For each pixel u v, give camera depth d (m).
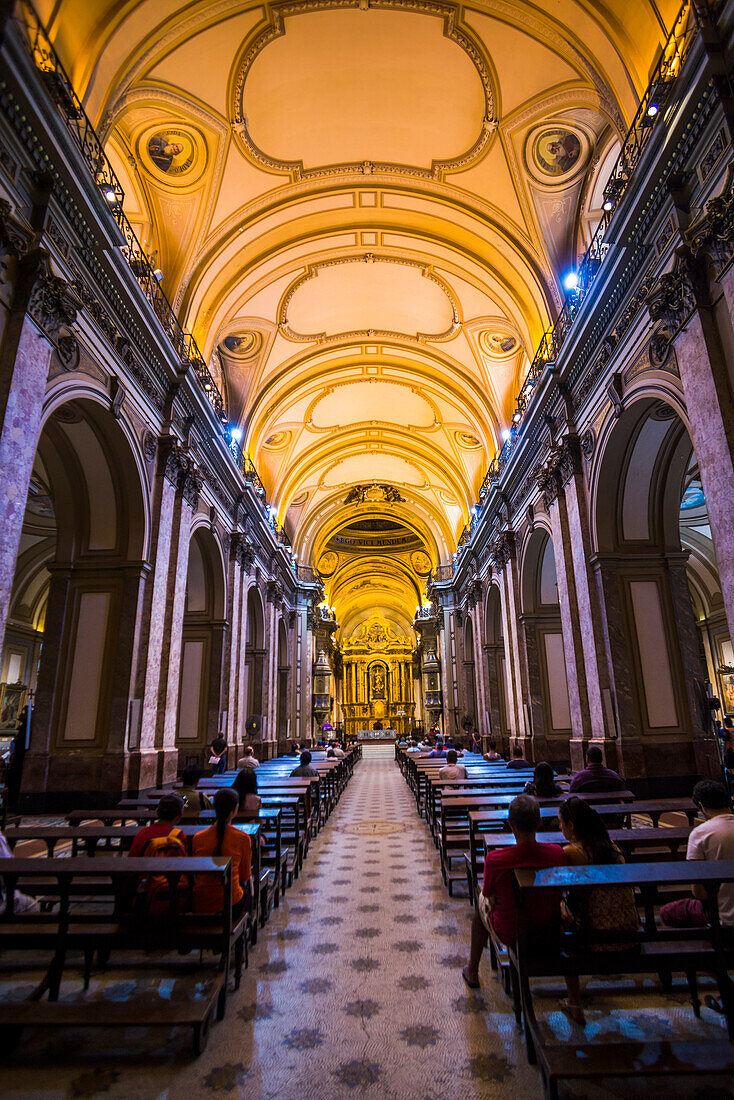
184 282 11.87
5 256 5.98
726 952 2.98
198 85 9.53
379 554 40.56
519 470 14.67
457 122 10.88
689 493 17.62
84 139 7.21
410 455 24.89
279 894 5.63
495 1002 3.52
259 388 17.36
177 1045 3.09
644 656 9.37
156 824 4.03
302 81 10.13
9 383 5.90
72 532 9.91
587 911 3.15
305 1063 2.92
